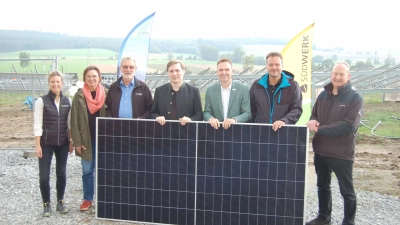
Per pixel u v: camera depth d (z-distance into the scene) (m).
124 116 6.65
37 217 6.83
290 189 5.79
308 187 8.88
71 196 7.96
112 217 6.45
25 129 17.98
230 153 5.92
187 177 6.11
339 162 5.96
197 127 6.00
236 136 5.88
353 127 5.79
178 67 6.27
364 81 19.80
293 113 6.00
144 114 6.72
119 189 6.38
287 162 5.76
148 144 6.20
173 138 6.10
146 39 9.94
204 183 6.05
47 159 6.70
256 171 5.87
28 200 7.75
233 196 5.97
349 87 5.92
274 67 6.01
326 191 6.38
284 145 5.75
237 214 5.98
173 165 6.14
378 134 16.41
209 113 6.40
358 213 7.19
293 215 5.80
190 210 6.14
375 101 29.77
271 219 5.88
